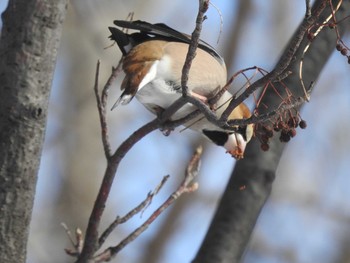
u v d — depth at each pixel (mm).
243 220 9875
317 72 10008
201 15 7039
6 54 7199
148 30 10109
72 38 21906
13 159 7227
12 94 7188
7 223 7312
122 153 8141
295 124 8078
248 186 9953
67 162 21406
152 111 10711
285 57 6844
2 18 7273
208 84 10320
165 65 9914
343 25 10195
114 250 8359
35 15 7160
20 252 7395
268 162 10031
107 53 21703
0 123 7223
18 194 7293
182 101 8062
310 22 6730
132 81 9703
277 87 9891
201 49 10469
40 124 7273
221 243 9805
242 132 10711
